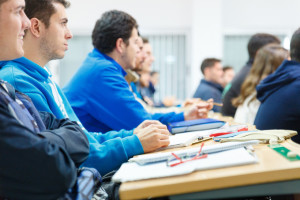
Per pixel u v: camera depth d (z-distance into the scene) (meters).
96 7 6.27
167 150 1.00
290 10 6.67
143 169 0.74
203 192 0.65
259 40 2.62
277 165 0.69
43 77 1.15
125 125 1.52
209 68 3.87
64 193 0.67
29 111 0.85
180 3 6.41
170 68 6.60
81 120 1.57
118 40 1.72
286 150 0.82
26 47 1.14
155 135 1.02
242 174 0.65
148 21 6.41
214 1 6.04
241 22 6.66
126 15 1.76
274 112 1.49
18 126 0.65
